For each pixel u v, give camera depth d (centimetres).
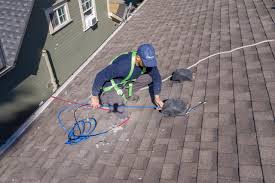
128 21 1313
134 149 500
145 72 480
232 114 504
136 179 435
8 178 527
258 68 609
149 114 577
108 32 2052
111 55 973
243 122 477
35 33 1360
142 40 1032
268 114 476
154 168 444
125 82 492
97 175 469
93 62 953
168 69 735
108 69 444
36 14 1348
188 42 879
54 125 650
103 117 619
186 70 649
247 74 602
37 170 525
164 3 1442
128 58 438
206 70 672
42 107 734
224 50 736
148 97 626
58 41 1519
